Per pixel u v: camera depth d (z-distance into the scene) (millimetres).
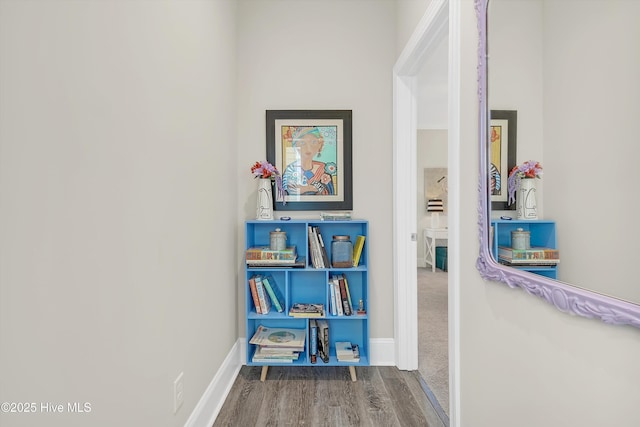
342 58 2402
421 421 1702
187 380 1462
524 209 951
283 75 2398
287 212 2410
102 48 898
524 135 946
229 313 2133
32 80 692
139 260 1078
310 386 2055
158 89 1211
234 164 2293
